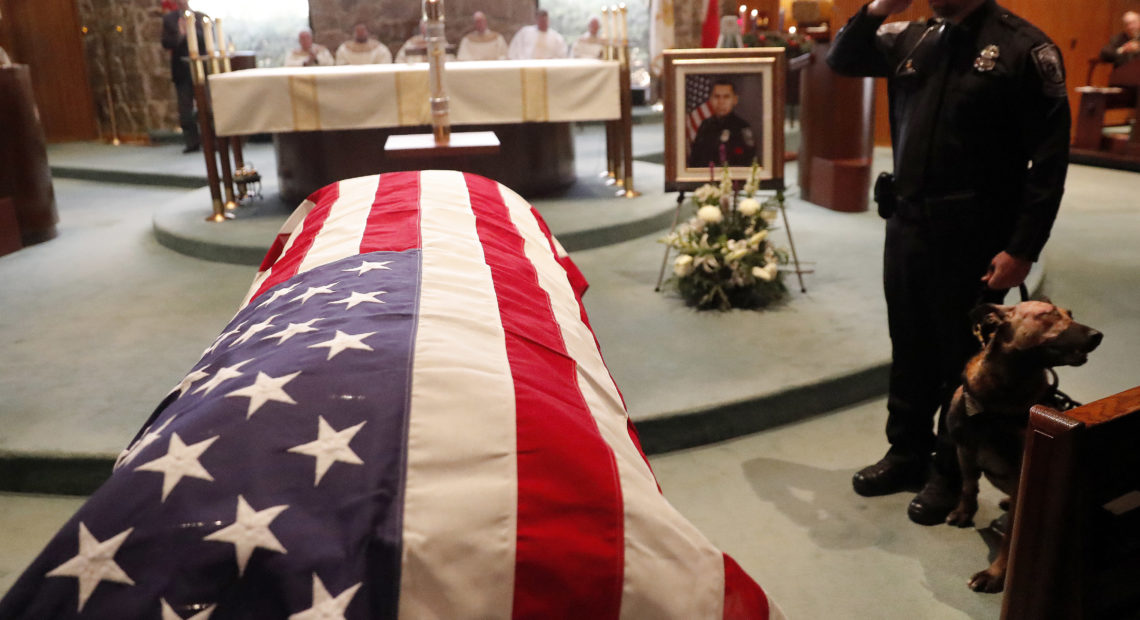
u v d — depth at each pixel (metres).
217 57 6.18
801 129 7.07
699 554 1.34
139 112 11.37
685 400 3.34
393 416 1.29
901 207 2.68
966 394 2.37
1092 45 10.41
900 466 2.93
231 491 1.17
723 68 4.55
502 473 1.27
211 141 6.08
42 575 1.10
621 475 1.36
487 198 2.65
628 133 6.40
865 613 2.37
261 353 1.49
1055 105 2.35
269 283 2.11
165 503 1.15
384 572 1.14
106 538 1.12
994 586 2.42
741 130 4.60
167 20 9.73
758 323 4.19
